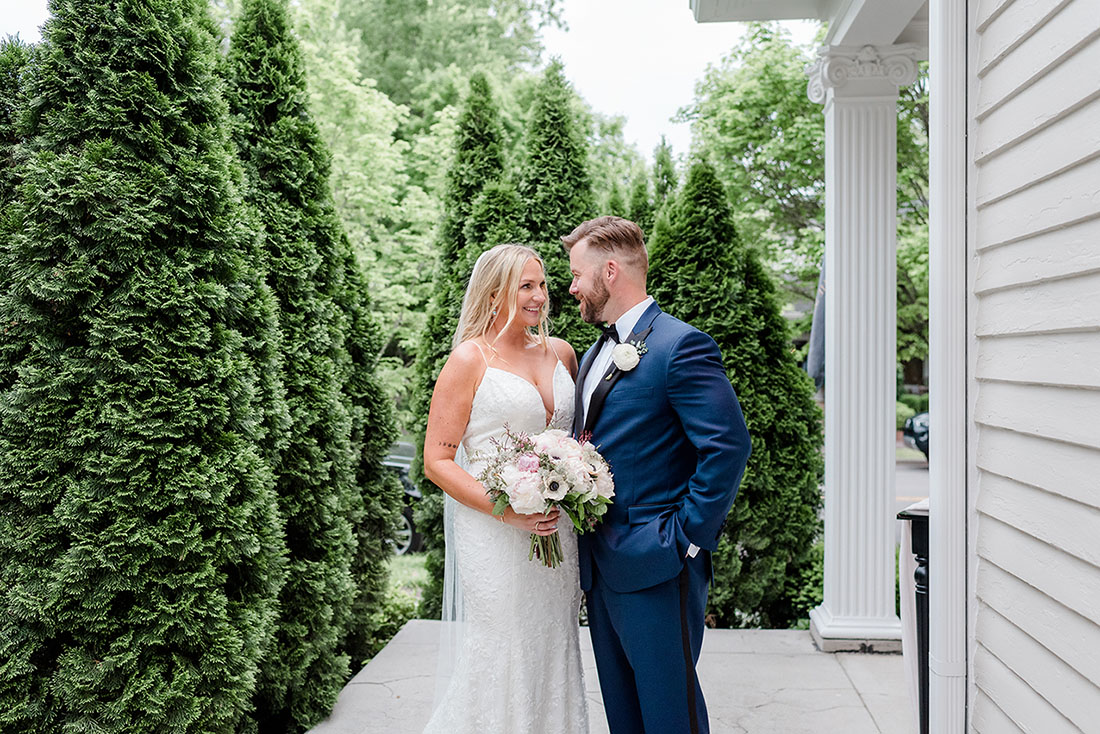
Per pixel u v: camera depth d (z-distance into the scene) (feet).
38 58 8.23
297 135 11.97
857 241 13.21
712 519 6.91
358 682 12.19
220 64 11.14
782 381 15.76
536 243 16.76
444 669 9.18
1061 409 5.22
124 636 8.14
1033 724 5.65
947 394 6.68
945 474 6.72
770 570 15.62
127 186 8.13
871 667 12.61
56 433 8.05
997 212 6.11
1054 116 5.21
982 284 6.38
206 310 8.80
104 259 8.18
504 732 7.75
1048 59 5.26
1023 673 5.78
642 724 7.81
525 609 7.78
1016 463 5.86
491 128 17.80
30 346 8.20
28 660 8.00
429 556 16.55
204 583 8.47
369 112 33.04
